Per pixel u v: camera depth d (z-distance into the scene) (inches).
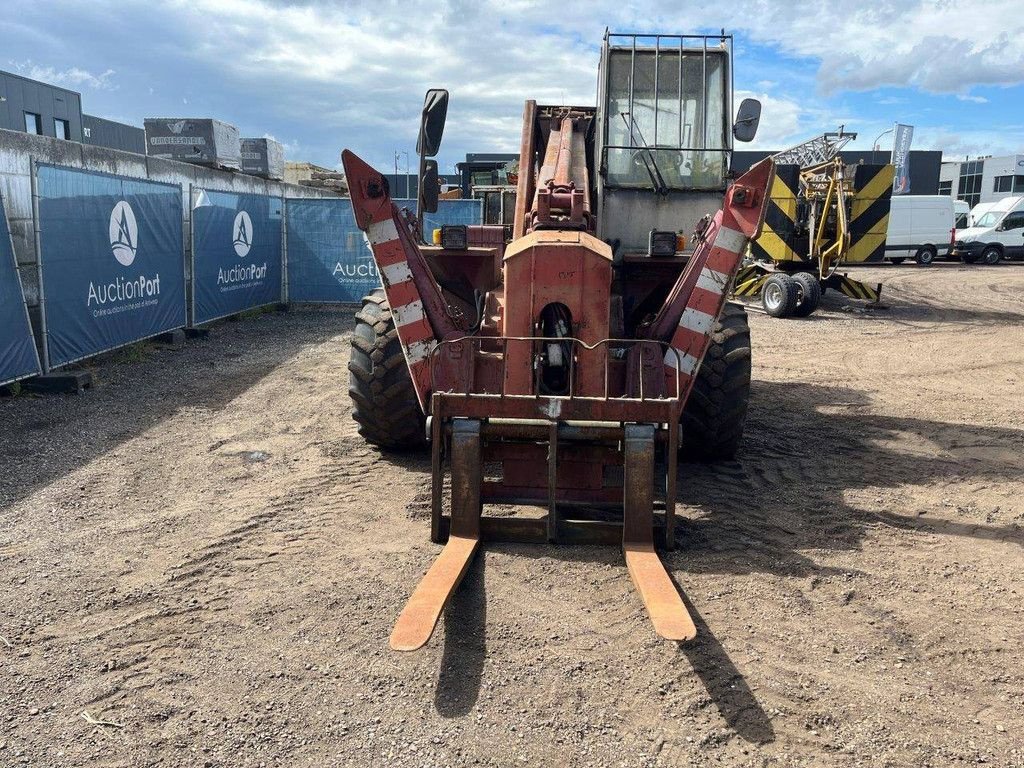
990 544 169.8
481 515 167.8
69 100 1013.8
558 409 151.6
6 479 199.5
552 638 126.3
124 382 309.9
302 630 128.7
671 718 107.1
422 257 184.7
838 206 579.5
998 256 1077.1
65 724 105.5
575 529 157.8
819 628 132.0
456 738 102.9
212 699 110.9
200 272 433.4
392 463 215.8
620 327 193.3
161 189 380.2
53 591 141.6
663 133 241.1
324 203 549.0
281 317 517.0
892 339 470.0
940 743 103.5
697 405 207.3
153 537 165.8
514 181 350.3
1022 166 1697.8
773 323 537.0
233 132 538.0
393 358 206.8
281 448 229.8
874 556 162.1
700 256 172.4
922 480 211.3
